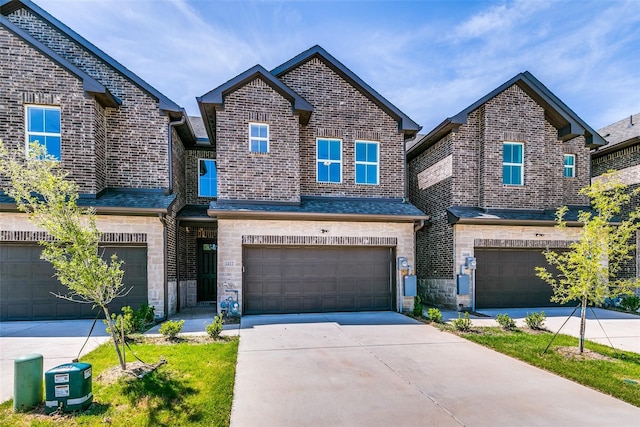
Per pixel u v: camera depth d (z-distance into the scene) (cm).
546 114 1345
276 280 1069
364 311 1111
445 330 845
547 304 1235
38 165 517
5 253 938
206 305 1309
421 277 1434
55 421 390
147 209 944
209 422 391
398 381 524
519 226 1220
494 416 417
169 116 1116
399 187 1241
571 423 402
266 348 688
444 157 1309
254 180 1095
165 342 718
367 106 1237
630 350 690
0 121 938
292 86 1199
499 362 618
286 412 421
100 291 512
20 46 958
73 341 726
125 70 1075
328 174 1205
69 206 498
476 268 1200
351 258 1116
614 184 654
